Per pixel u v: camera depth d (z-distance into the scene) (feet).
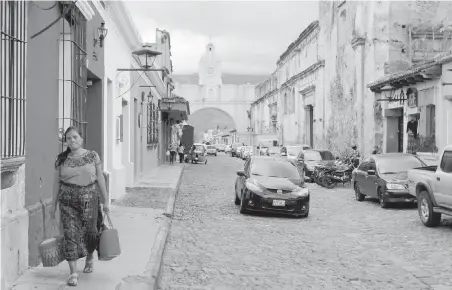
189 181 82.99
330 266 26.81
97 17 39.27
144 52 50.42
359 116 99.30
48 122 24.06
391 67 92.43
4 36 18.57
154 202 49.06
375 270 25.95
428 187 38.50
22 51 19.80
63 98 26.16
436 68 65.51
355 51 101.19
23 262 20.90
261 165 49.34
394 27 92.84
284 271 25.72
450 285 23.20
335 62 118.42
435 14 92.94
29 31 21.13
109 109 48.67
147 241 30.01
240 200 48.80
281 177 47.75
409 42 92.38
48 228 23.86
